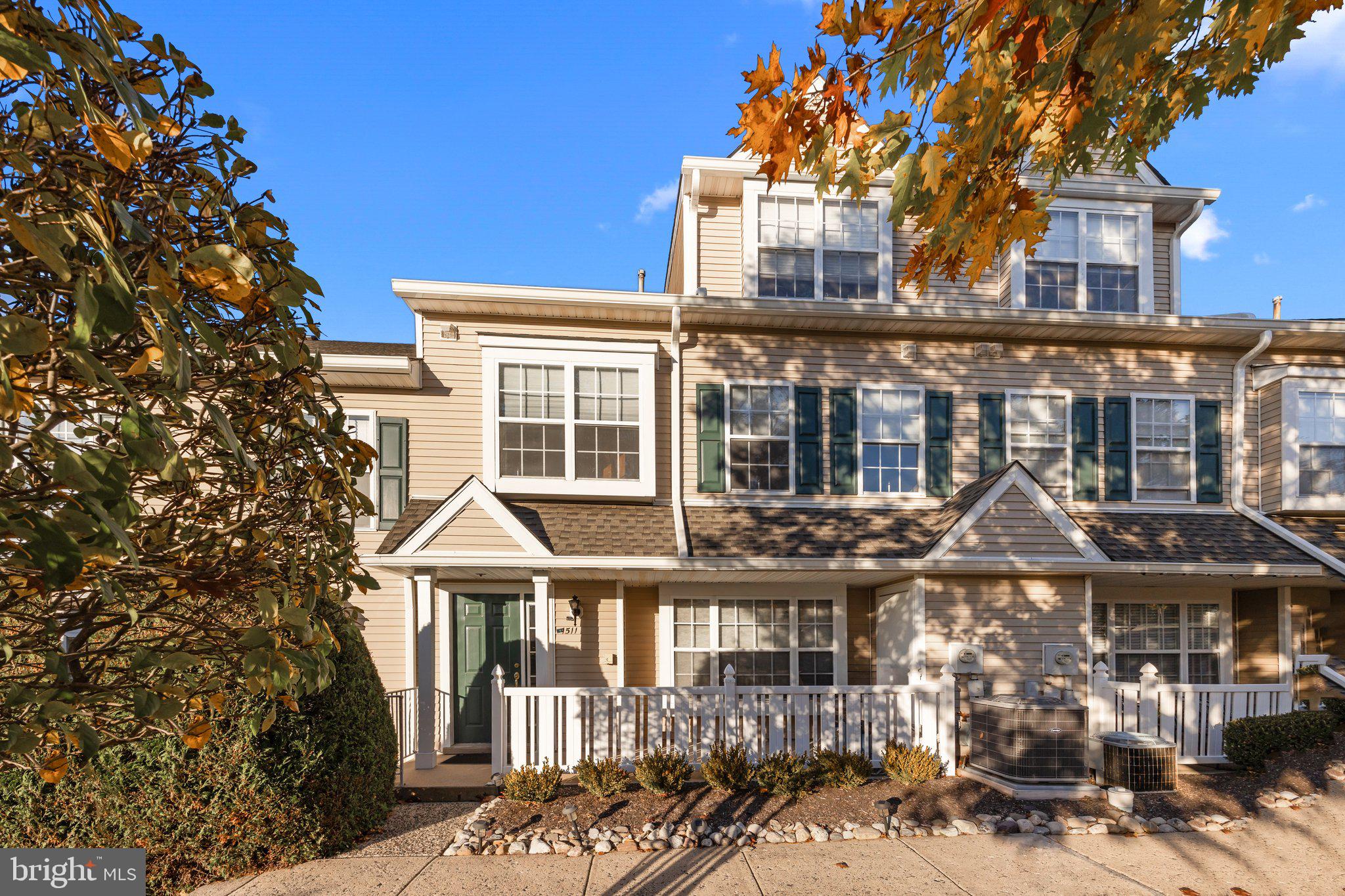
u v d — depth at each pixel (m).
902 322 11.84
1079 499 12.16
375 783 7.29
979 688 9.74
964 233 4.10
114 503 1.99
